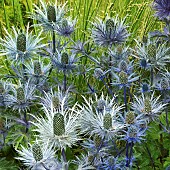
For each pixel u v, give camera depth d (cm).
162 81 71
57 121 55
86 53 85
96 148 63
